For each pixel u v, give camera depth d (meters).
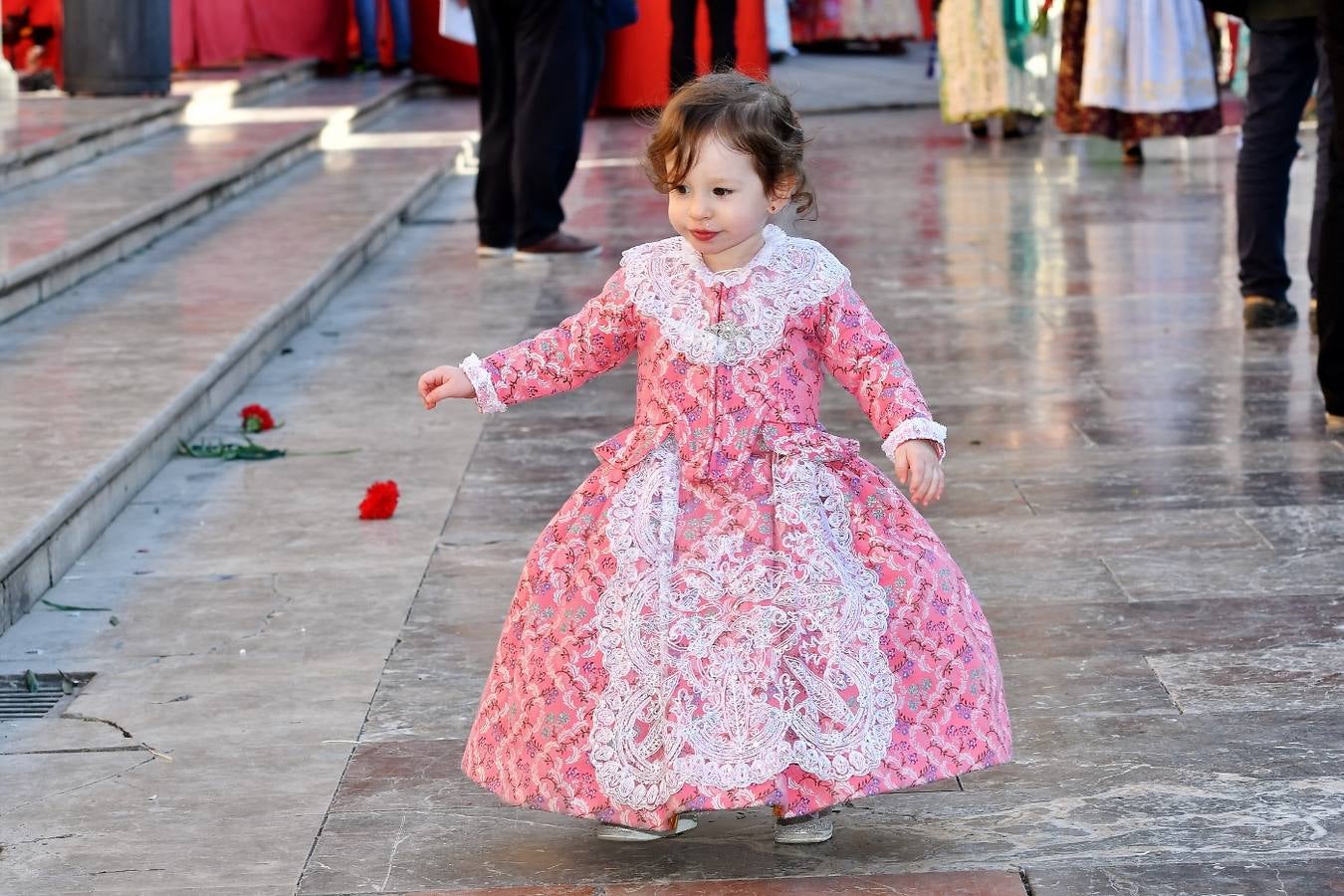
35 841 2.90
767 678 2.63
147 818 2.98
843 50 19.73
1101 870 2.73
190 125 11.13
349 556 4.33
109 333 6.08
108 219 7.32
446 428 5.51
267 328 6.29
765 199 2.77
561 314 7.19
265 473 5.05
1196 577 4.05
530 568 2.82
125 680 3.58
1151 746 3.19
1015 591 4.00
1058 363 6.18
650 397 2.84
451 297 7.62
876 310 7.16
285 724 3.36
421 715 3.39
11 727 3.36
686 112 2.73
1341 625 3.74
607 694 2.68
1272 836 2.83
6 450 4.59
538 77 8.27
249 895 2.71
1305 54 6.25
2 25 11.84
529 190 8.40
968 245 8.56
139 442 4.76
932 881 2.71
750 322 2.79
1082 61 11.18
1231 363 6.09
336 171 10.47
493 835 2.90
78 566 4.28
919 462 2.69
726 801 2.60
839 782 2.63
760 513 2.75
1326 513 4.49
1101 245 8.48
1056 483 4.81
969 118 12.62
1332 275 5.05
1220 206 9.54
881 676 2.68
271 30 14.55
